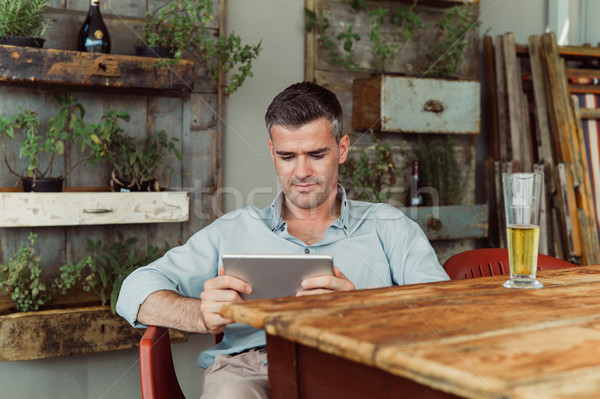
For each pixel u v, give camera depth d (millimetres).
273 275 1010
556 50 2877
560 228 2770
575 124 2854
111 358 2279
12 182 2152
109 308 2037
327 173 1398
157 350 1102
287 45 2570
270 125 1396
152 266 1362
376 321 645
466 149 2883
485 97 2990
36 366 2166
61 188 2068
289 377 700
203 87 2398
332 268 999
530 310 713
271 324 655
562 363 497
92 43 2045
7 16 1937
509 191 918
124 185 2164
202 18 2361
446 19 2773
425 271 1386
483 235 2750
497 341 567
